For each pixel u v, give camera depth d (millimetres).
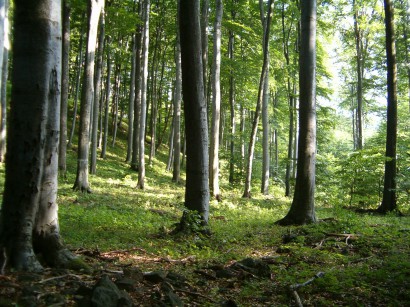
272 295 5203
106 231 9195
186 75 9211
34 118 4953
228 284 5570
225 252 7836
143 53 20359
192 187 9344
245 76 26172
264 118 23672
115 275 5277
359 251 7879
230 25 24109
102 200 14922
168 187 22797
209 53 27719
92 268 5523
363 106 32594
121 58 27297
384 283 5570
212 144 18797
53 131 5395
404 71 25562
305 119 11688
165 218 12023
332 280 5453
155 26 30312
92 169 22906
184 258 7125
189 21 9016
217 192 18578
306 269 6387
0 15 8125
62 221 9945
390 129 16562
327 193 18172
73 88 38188
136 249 7418
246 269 6164
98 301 3918
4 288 4180
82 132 16750
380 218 14156
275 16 25500
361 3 24000
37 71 4957
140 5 27016
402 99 30719
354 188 17234
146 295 4742
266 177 23719
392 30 16656
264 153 23734
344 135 50344
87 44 16906
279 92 32125
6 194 4992
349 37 26891
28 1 4914
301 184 11594
